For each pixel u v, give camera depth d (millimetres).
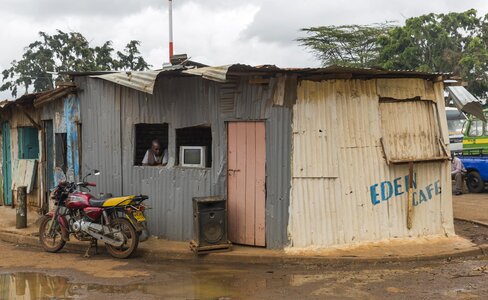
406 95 9078
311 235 8422
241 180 8805
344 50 34344
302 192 8383
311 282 7055
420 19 28062
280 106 8367
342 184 8547
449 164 9383
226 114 8812
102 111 10484
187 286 6961
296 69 7941
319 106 8438
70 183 9492
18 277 7578
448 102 25406
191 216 9281
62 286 7059
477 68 26469
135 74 8789
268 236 8516
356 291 6582
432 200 9211
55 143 12133
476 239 9391
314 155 8414
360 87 8695
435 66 27500
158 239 9609
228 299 6367
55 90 11102
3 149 15258
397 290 6586
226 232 8500
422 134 9234
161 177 9648
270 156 8469
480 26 28672
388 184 8844
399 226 8922
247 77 8570
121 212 8906
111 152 10375
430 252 8281
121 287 6953
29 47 33750
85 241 9461
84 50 31500
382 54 28891
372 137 8773
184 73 8672
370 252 8258
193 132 9938
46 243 9438
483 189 16891
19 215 11172
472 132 17562
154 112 9727
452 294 6375
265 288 6809
